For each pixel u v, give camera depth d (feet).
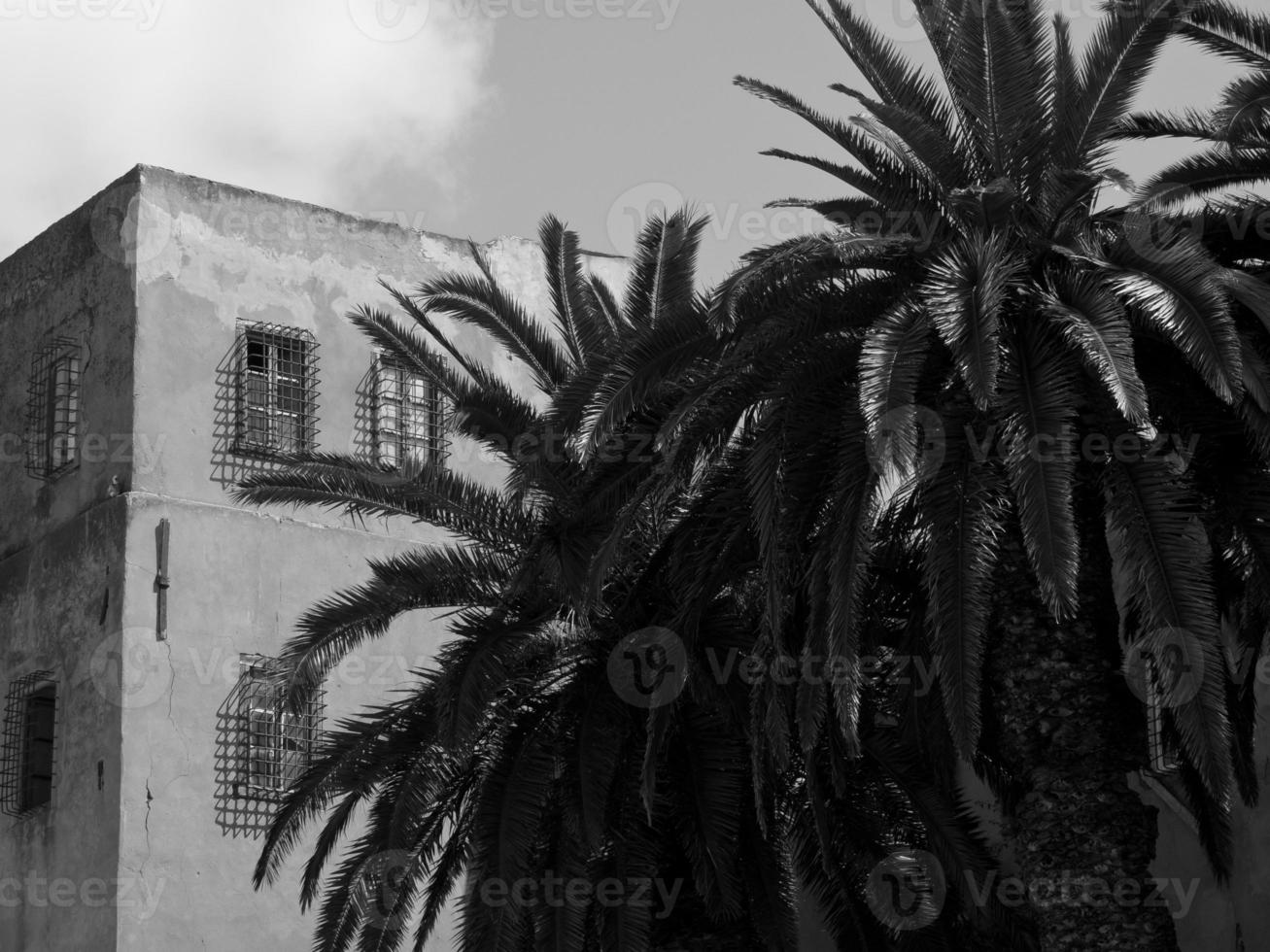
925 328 48.55
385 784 63.87
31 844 82.28
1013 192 50.06
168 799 79.20
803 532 53.16
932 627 57.47
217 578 82.38
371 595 63.05
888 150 55.21
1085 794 51.65
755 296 51.98
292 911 80.94
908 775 60.44
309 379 86.63
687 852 60.75
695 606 57.11
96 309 86.07
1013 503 52.29
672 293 67.41
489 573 63.72
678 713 61.26
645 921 59.57
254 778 80.94
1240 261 54.08
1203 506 52.26
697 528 57.93
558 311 68.08
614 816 60.75
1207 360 46.34
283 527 84.38
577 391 54.70
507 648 58.34
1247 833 65.41
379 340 65.98
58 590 84.28
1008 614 52.80
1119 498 48.39
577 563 57.67
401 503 64.64
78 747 81.20
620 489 58.03
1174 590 47.11
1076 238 51.67
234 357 85.25
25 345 90.07
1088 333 46.98
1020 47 52.21
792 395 51.24
